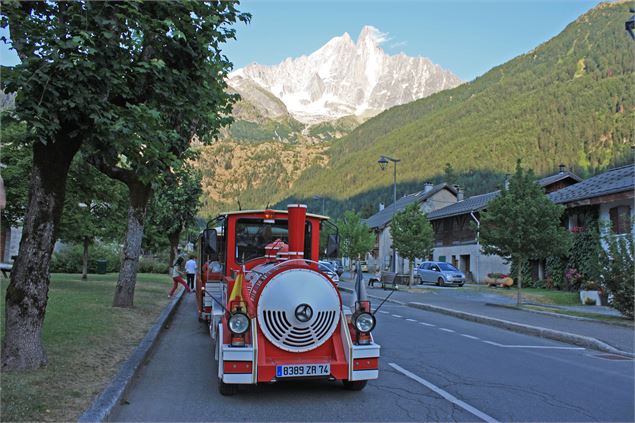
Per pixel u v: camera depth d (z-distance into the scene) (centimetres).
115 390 599
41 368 652
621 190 2155
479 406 627
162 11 718
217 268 959
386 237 5678
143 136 680
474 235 4044
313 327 646
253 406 612
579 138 11738
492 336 1255
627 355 1030
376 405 623
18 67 571
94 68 598
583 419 587
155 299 1705
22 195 1639
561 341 1209
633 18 1585
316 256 952
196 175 3300
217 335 717
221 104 1121
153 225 3256
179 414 575
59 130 641
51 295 1431
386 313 1727
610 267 1538
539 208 1914
